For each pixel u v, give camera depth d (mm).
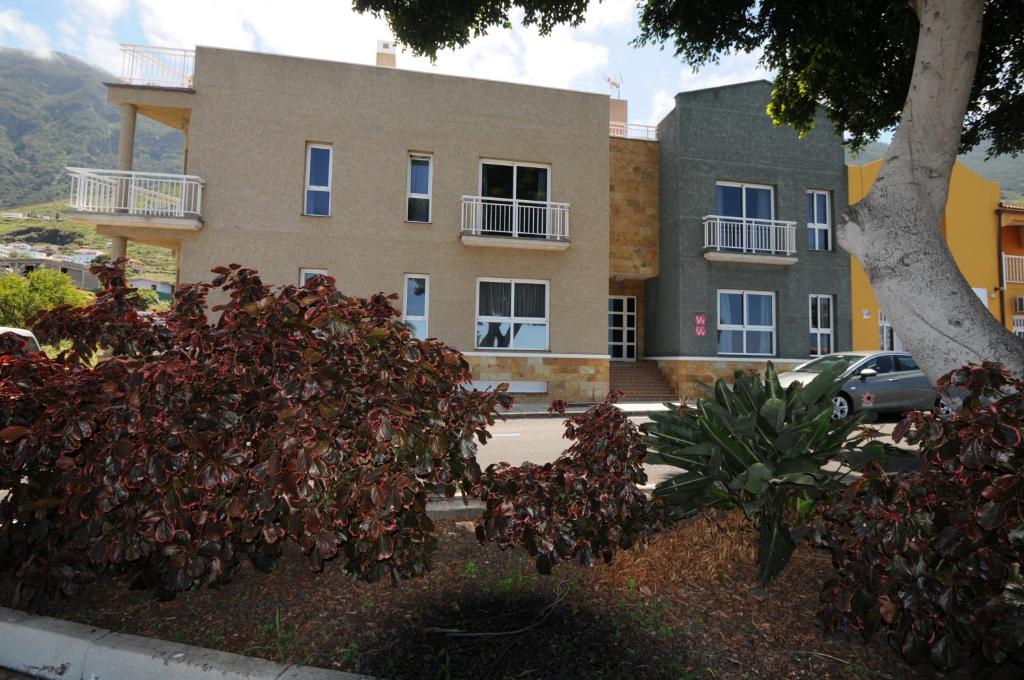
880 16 7355
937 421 2352
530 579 3209
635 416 12961
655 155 18109
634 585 3111
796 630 2742
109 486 2436
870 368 11203
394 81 14688
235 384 2699
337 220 14219
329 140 14289
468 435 2893
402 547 2775
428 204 14938
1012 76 7719
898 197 4539
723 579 3189
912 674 2438
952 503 2264
